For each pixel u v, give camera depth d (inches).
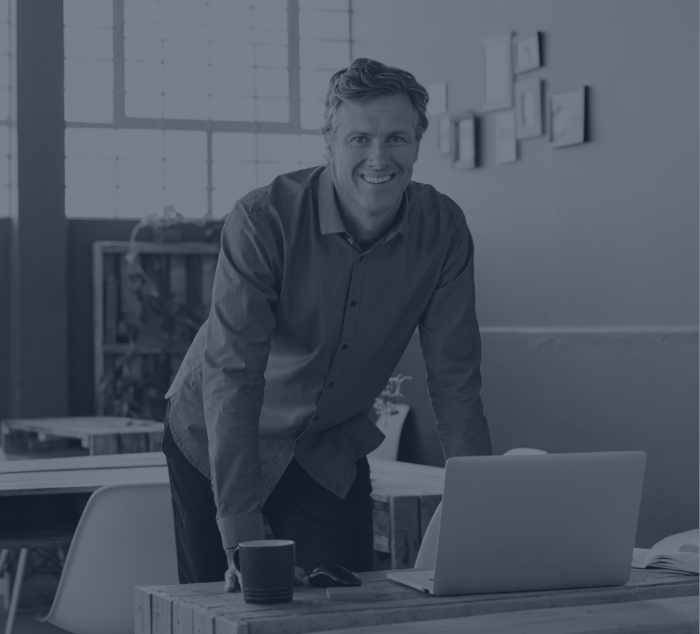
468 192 219.5
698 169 159.0
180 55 270.1
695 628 57.7
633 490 65.6
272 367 84.2
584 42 183.9
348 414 88.8
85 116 263.4
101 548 104.9
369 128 69.3
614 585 66.6
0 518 122.7
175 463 91.0
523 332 198.8
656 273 168.2
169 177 269.4
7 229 255.3
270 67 276.2
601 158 180.2
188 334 256.4
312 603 59.8
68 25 261.6
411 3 242.4
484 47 212.1
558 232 191.9
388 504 117.3
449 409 83.6
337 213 77.4
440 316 84.1
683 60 161.6
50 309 252.7
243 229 76.8
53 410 251.9
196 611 58.4
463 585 62.7
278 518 88.2
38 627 168.4
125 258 253.4
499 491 62.4
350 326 81.3
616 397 175.2
